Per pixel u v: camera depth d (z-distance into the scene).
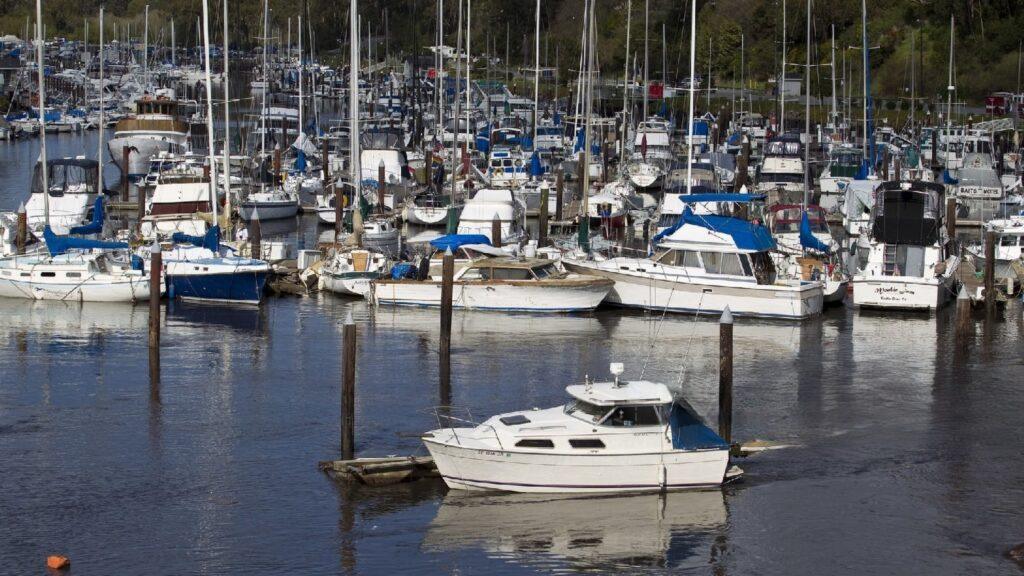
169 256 60.75
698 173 87.88
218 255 61.53
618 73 153.38
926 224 58.69
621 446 33.72
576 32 172.00
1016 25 140.62
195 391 43.56
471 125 123.69
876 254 59.34
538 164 96.69
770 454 37.47
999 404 42.94
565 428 33.69
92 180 83.69
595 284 57.06
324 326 54.41
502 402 42.19
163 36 190.88
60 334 52.31
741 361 48.91
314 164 104.38
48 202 67.19
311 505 33.31
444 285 43.91
